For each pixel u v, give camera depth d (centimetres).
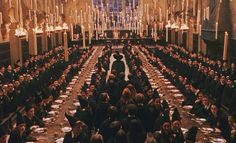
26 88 1575
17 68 1983
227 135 984
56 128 1138
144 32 4369
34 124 1141
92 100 1122
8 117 1297
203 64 2105
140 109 923
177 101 1532
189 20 3350
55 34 3959
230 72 1791
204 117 1235
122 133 716
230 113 1254
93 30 4491
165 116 1019
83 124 833
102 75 1784
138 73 1783
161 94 1650
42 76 1850
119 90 1195
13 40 2441
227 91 1430
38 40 3294
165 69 2214
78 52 3191
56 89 1639
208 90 1636
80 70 2489
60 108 1411
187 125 1161
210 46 2725
